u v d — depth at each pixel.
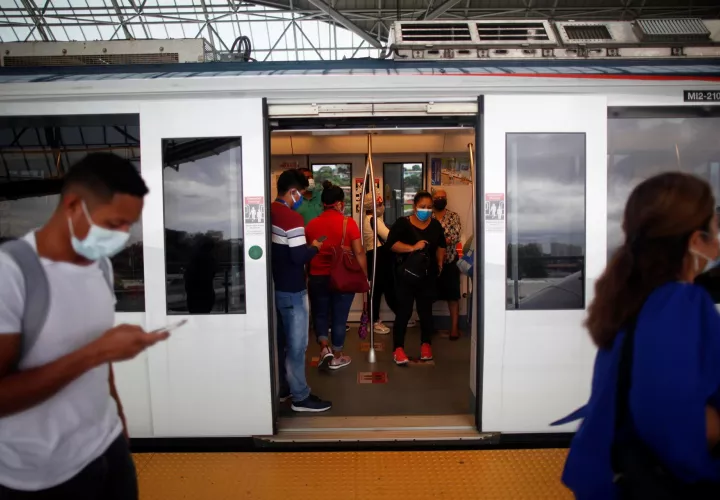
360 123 3.70
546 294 3.52
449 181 6.43
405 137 6.00
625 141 3.54
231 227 3.51
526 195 3.51
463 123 3.67
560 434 3.57
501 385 3.54
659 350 1.31
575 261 3.53
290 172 3.80
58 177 3.51
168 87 3.47
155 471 3.29
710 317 1.34
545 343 3.53
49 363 1.37
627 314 1.42
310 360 5.26
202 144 3.49
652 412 1.30
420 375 4.74
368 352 5.46
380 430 3.64
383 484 3.12
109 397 1.75
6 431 1.45
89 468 1.59
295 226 3.73
